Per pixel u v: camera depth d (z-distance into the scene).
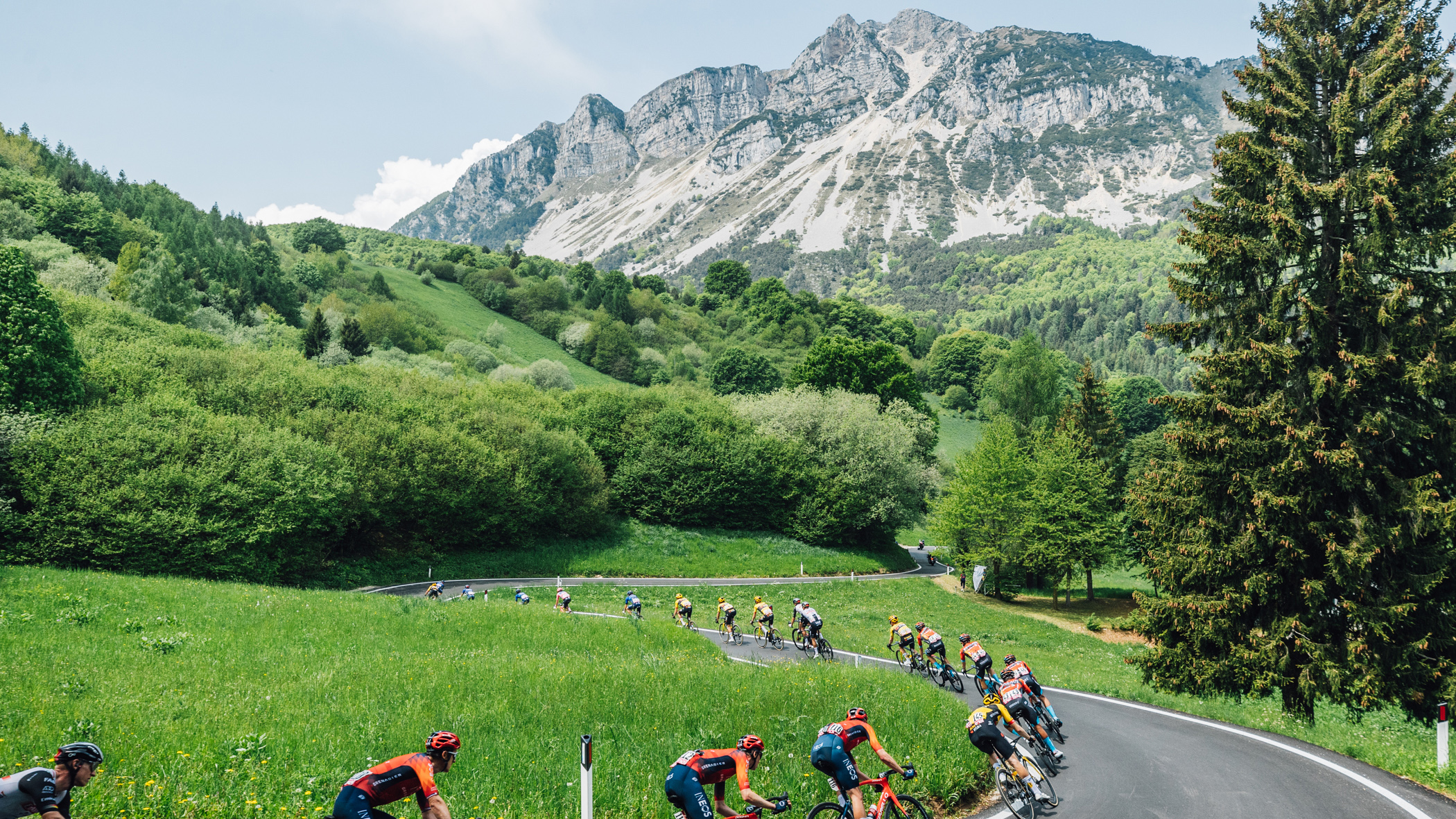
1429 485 19.61
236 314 97.62
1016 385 75.44
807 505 66.12
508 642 23.22
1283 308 20.98
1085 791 11.77
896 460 67.31
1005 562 52.97
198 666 16.20
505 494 54.38
